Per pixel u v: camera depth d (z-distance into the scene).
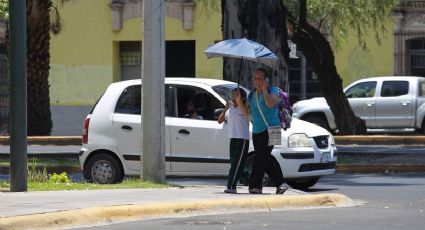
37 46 59.88
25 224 23.72
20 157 31.02
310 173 35.62
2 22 70.94
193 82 37.16
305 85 78.00
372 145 59.12
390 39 76.31
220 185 36.91
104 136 38.00
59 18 67.31
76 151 54.56
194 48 80.00
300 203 30.47
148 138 35.28
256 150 31.52
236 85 37.72
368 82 68.00
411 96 66.56
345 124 63.62
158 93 35.09
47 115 61.22
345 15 64.44
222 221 26.30
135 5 80.50
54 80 82.31
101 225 25.22
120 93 38.16
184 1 78.94
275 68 47.81
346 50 76.94
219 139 35.91
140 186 33.81
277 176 32.69
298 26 61.56
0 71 77.00
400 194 35.25
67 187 33.69
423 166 46.44
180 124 36.62
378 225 25.56
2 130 77.25
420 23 75.44
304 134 35.69
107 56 81.38
